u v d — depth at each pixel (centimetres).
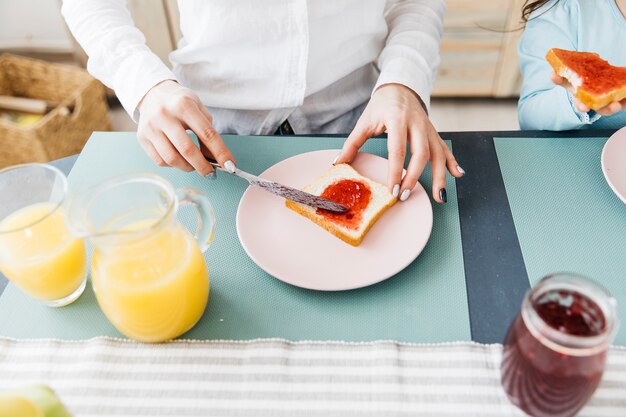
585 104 75
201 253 59
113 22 90
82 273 62
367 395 52
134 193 57
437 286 62
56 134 172
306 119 104
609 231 68
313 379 54
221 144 75
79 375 55
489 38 193
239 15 88
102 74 88
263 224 70
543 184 75
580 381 44
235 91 98
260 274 65
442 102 213
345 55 98
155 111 77
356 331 58
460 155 81
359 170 78
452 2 184
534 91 102
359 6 93
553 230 69
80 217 51
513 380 49
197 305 57
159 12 189
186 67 100
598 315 45
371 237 67
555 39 106
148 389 54
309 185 75
